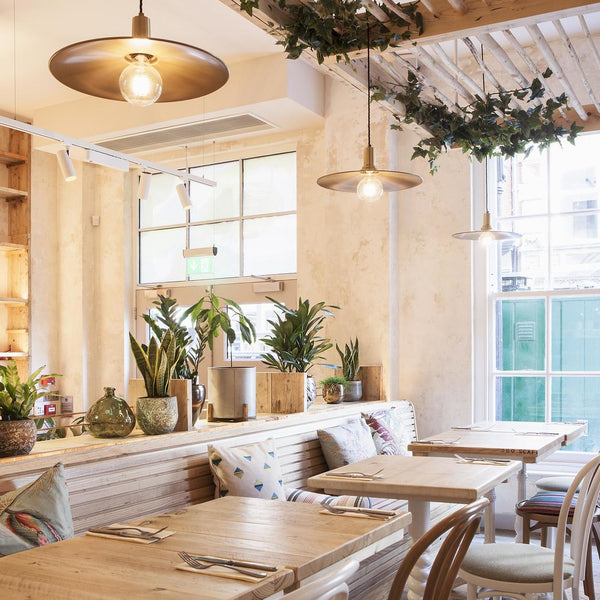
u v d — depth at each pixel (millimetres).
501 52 3713
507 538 5340
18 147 7410
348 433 4668
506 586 2619
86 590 1593
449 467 3254
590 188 5629
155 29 5328
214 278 7016
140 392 3871
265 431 4207
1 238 7391
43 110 6785
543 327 5734
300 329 5039
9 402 2854
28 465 2803
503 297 5824
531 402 5738
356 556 2057
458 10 3195
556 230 5727
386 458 3549
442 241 5930
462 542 1963
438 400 5891
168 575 1702
